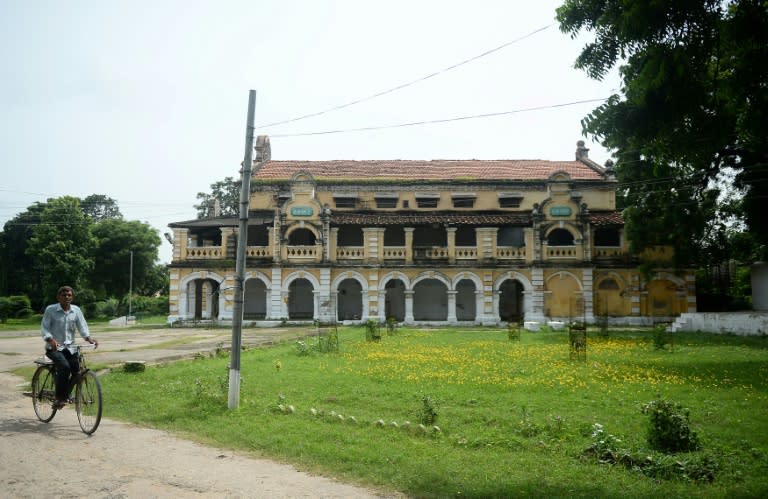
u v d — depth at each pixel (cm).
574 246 3872
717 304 4056
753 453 754
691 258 3488
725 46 792
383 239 4153
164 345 2438
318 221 3931
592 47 1004
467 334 2909
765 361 1698
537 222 3884
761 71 788
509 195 4306
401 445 802
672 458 709
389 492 628
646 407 995
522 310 4084
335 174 4578
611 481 653
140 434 880
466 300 4288
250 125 1173
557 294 3866
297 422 941
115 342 2653
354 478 673
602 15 959
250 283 4222
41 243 5678
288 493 623
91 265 5900
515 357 1802
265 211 4319
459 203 4341
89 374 902
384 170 4653
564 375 1412
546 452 773
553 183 3903
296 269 3906
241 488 638
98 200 8025
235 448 802
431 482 647
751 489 620
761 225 2603
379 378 1374
